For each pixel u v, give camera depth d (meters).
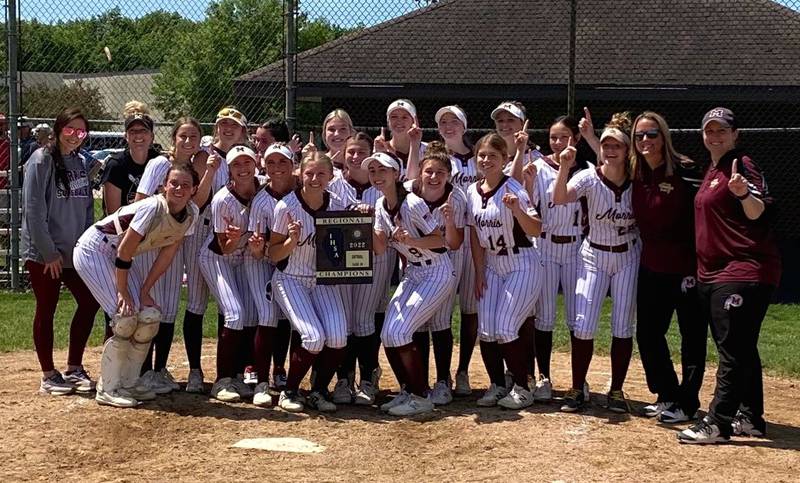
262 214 6.07
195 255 6.35
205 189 6.15
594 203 5.98
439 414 6.09
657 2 14.60
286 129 7.15
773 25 14.34
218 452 5.28
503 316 6.06
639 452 5.34
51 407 5.98
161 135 14.46
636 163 5.84
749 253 5.42
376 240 6.14
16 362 7.75
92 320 6.48
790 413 6.52
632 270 6.07
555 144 6.38
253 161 6.09
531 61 13.80
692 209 5.76
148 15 13.25
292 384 6.10
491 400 6.28
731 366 5.45
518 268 6.12
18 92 10.75
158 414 5.89
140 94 14.27
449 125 6.63
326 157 5.98
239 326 6.12
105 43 12.82
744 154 5.54
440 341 6.39
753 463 5.20
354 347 6.46
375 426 5.82
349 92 13.44
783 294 12.66
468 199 6.21
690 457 5.28
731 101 13.61
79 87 13.39
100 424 5.66
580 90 13.48
